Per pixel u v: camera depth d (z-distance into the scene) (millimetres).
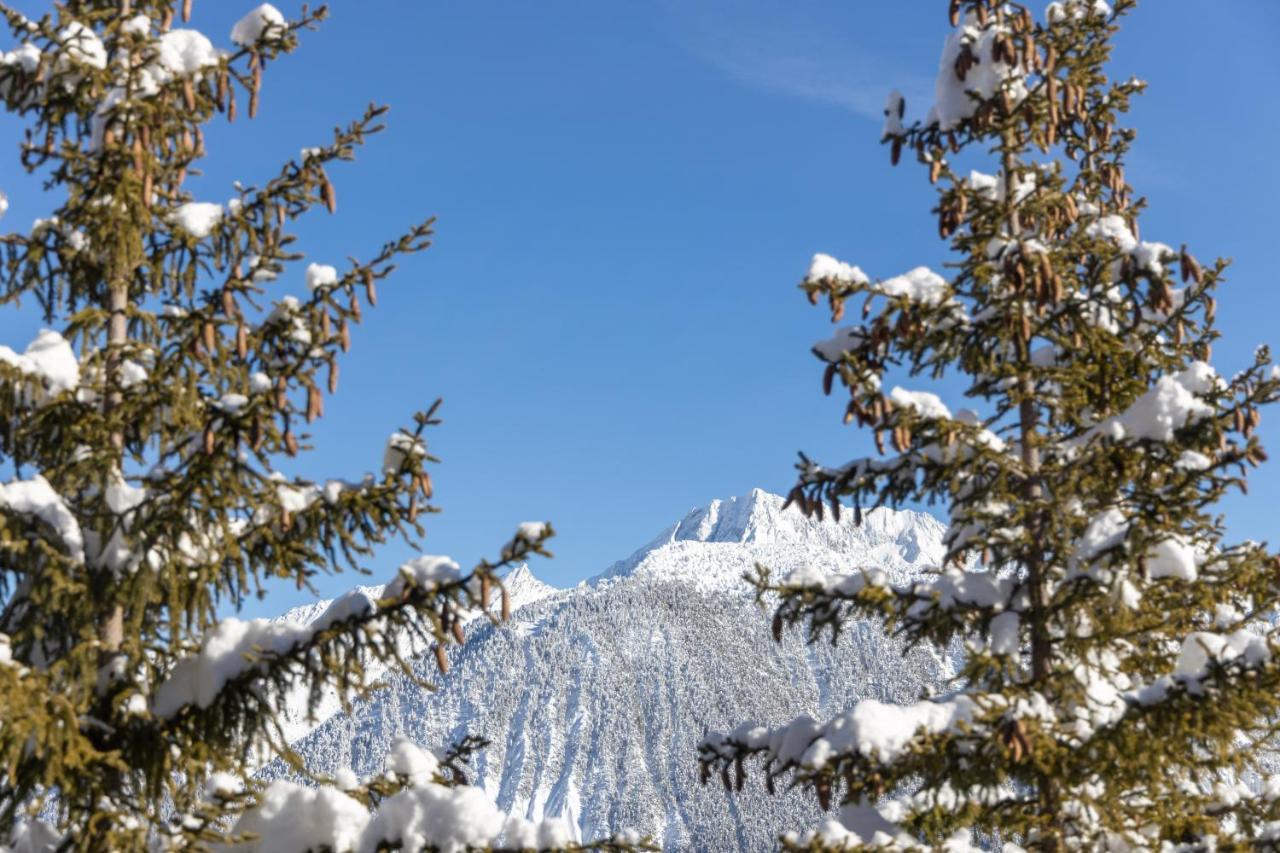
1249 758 8516
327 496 7480
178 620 7598
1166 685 7727
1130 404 10156
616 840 7418
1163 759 8000
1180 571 8664
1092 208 11445
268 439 7637
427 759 8594
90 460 7508
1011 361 10141
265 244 8195
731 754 9070
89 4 8789
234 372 7996
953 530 9906
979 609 9219
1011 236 9883
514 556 6969
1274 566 8977
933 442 9430
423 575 7141
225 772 7695
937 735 8148
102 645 7551
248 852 7414
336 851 7234
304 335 7863
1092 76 10570
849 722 8164
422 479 7391
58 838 7367
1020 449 10266
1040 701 8625
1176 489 8250
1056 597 9047
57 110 8477
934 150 10086
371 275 7730
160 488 7535
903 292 9211
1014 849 9484
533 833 7305
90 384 7801
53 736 6398
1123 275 9406
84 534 7664
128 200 8070
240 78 8430
